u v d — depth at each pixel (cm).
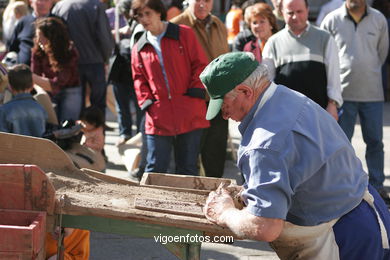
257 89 281
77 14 703
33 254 272
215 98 282
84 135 548
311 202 289
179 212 292
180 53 514
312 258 298
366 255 296
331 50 507
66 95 646
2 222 286
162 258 467
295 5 502
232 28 896
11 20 797
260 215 268
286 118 275
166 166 525
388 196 599
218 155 589
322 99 511
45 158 335
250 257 466
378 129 599
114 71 734
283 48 514
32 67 637
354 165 298
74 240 362
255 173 271
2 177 285
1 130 484
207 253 472
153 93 519
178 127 515
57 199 290
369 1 964
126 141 734
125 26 797
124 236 505
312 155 275
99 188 322
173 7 774
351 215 296
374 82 594
